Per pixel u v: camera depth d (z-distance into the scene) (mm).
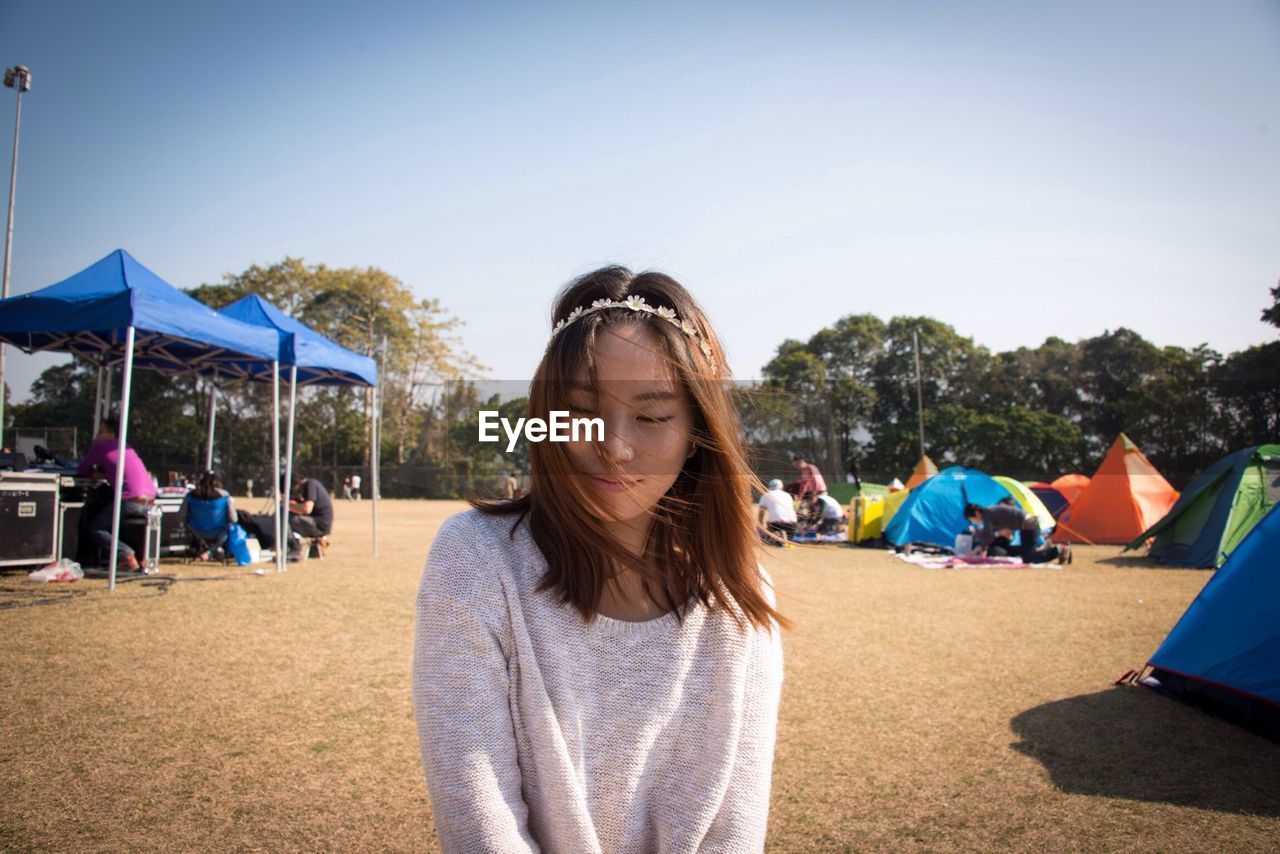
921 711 4363
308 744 3682
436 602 1046
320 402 40844
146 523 8844
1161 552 11812
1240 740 3895
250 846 2705
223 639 5676
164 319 7605
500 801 978
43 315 7164
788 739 3904
